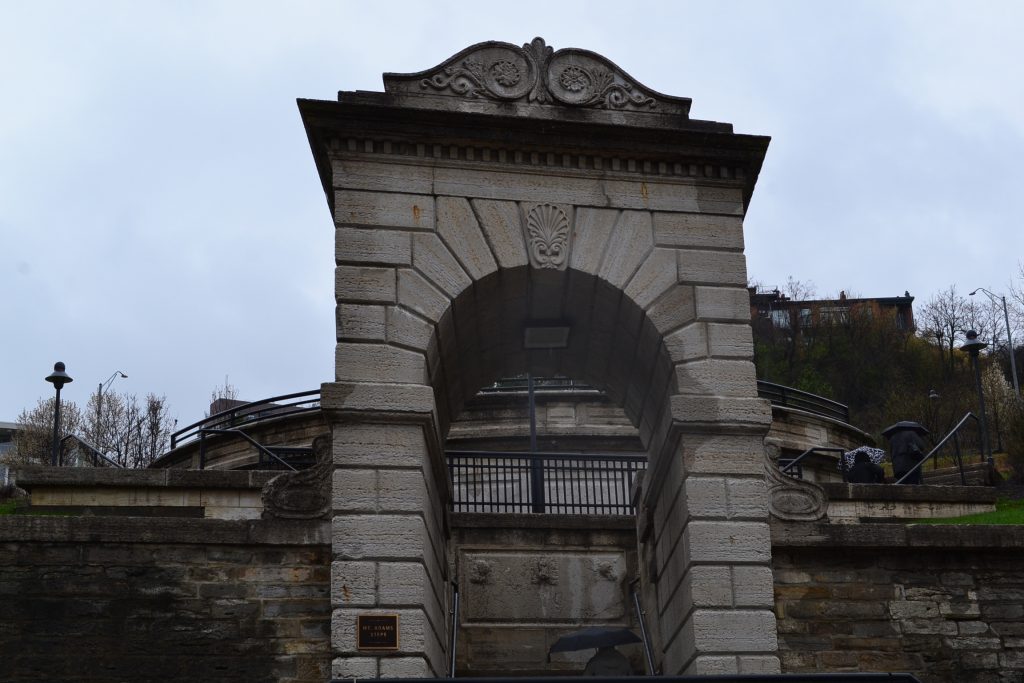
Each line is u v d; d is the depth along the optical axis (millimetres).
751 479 13453
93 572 12883
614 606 17766
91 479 18766
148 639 12719
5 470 51812
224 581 13008
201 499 18781
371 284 13484
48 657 12555
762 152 14523
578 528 18078
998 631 13875
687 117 14641
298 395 24859
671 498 14398
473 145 14125
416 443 13023
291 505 13297
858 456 24344
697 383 13711
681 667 13711
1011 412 37094
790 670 13320
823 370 62062
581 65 14648
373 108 13750
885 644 13617
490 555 17844
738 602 12945
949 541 13984
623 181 14391
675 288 14078
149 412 57312
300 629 12883
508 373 16938
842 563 13883
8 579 12758
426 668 12320
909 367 62000
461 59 14445
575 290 14336
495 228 13945
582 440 26312
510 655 17344
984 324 66062
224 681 12633
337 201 13727
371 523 12672
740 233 14398
